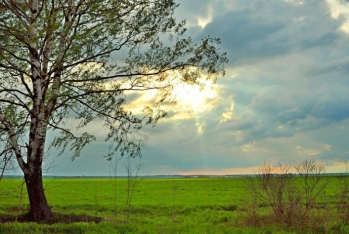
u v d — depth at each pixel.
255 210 15.41
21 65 16.23
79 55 15.41
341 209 14.98
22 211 21.06
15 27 14.21
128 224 15.09
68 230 13.99
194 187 56.75
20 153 16.06
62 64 15.56
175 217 21.75
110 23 15.43
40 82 16.03
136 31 15.59
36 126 16.11
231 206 28.61
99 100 15.90
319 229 13.91
